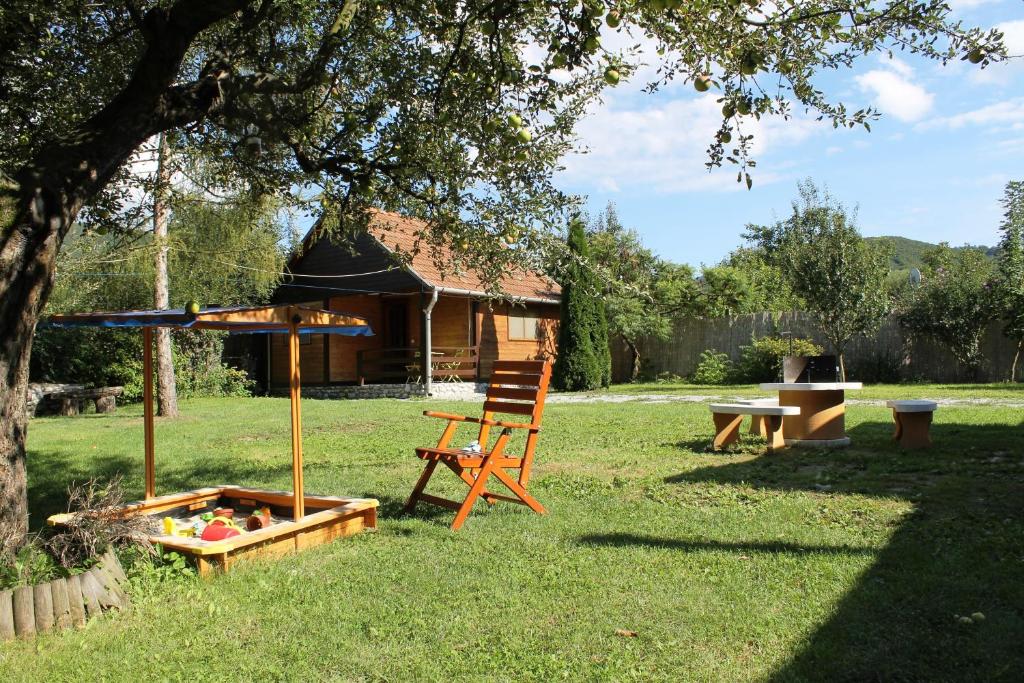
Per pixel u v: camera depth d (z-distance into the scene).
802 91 3.48
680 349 23.69
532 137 5.10
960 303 18.12
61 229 3.98
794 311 21.39
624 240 24.34
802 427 8.23
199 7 4.11
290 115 5.25
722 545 4.55
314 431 11.35
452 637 3.29
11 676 3.01
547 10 4.13
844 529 4.80
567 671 2.92
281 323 5.48
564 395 18.17
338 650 3.20
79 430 11.87
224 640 3.34
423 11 5.04
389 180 5.58
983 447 7.47
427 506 5.96
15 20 4.68
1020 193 17.09
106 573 3.73
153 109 4.28
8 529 3.80
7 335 3.79
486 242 5.41
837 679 2.78
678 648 3.10
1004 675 2.74
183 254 13.72
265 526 5.02
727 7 3.51
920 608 3.38
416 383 19.05
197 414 14.28
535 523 5.28
